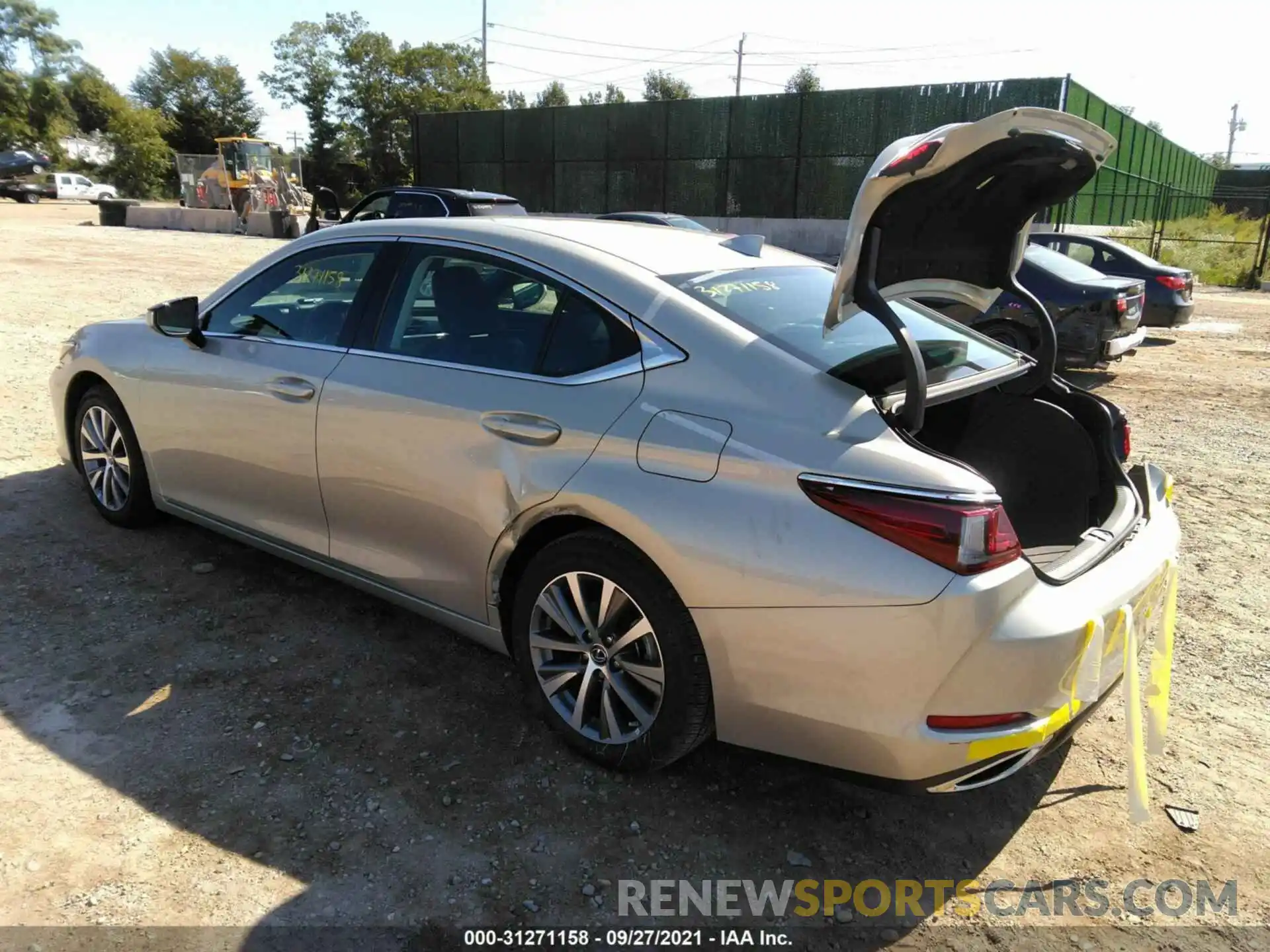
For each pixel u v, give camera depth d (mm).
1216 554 4785
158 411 3928
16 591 3752
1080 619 2242
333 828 2504
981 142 2209
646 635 2576
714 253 3189
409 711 3078
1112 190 29953
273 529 3623
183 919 2172
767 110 26453
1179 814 2736
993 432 3258
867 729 2236
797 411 2369
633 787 2750
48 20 66375
